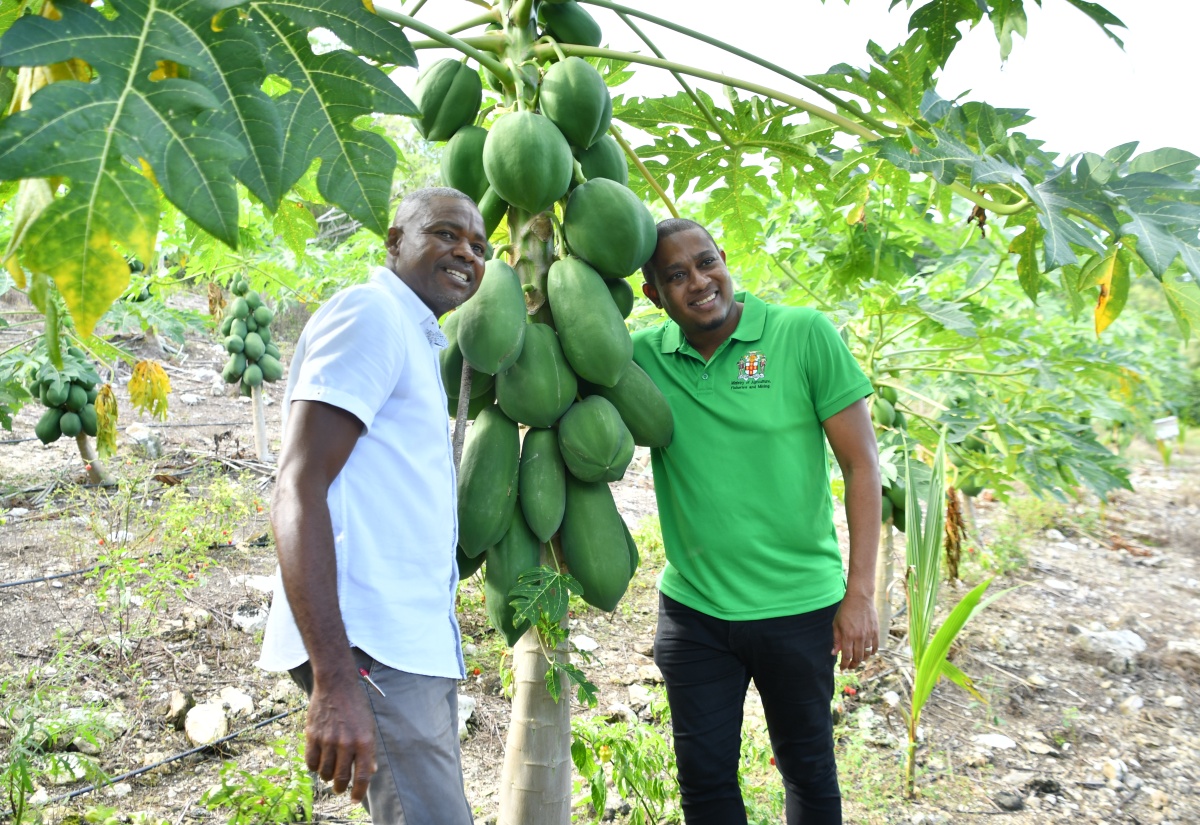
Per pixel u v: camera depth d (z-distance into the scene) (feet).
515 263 8.13
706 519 8.61
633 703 13.25
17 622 14.11
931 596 11.94
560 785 8.11
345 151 5.12
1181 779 12.69
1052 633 17.84
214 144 4.33
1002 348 16.16
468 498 7.57
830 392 8.48
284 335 40.83
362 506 6.30
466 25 8.54
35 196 4.72
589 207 7.59
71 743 11.02
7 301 34.40
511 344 7.23
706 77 8.43
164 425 27.50
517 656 8.16
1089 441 16.19
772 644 8.48
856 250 15.30
